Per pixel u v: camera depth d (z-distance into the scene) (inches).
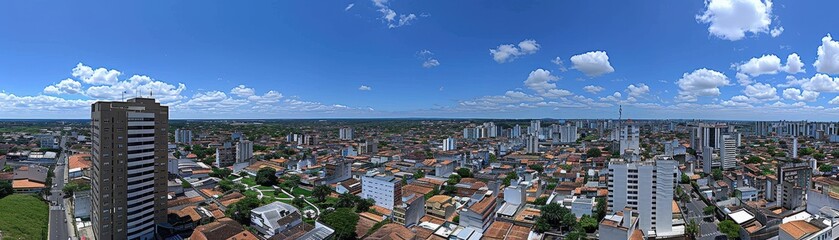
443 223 6599.4
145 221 5831.7
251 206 7199.8
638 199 6545.3
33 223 6471.5
